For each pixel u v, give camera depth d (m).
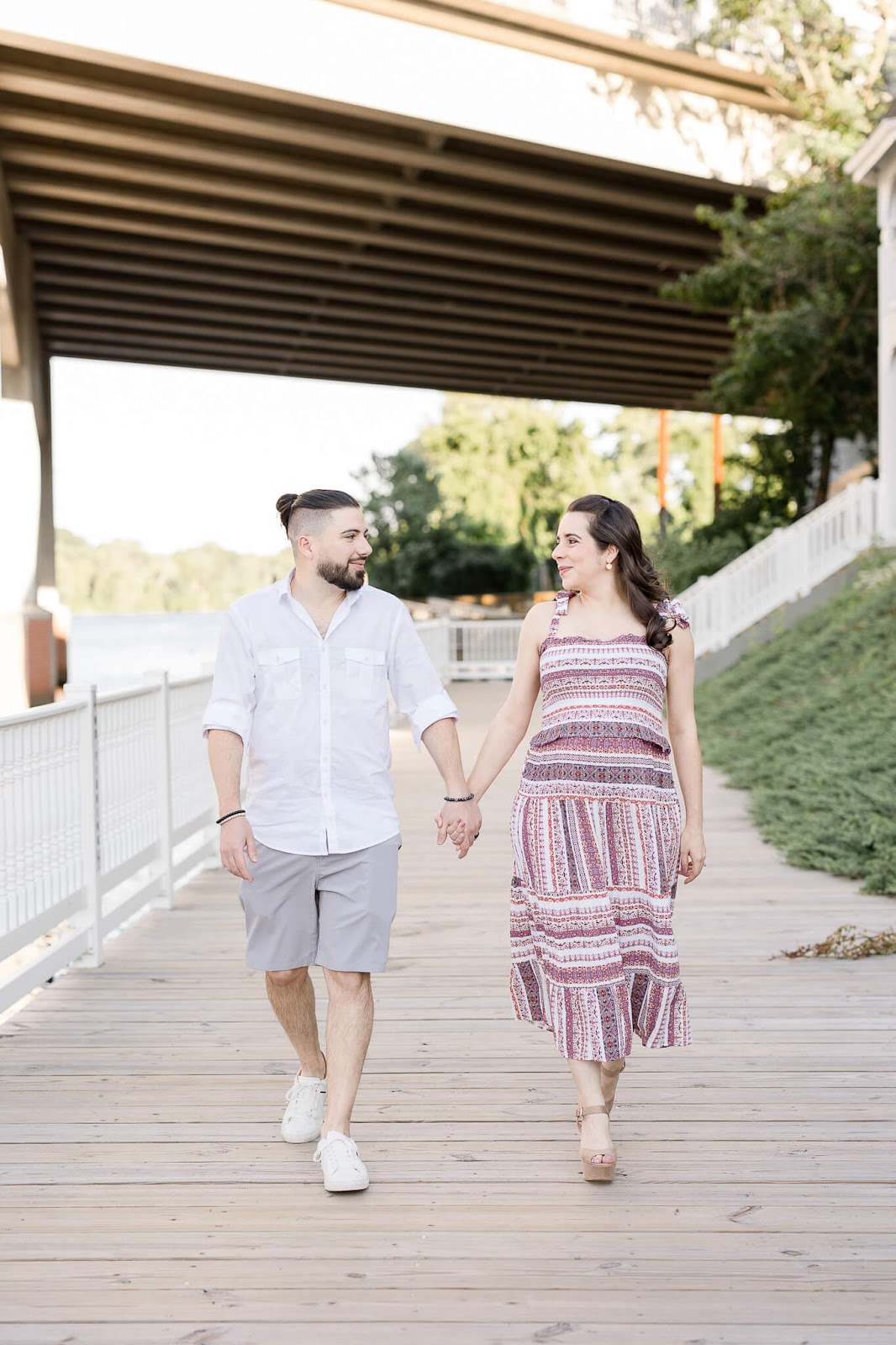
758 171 19.11
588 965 2.86
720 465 35.06
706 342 27.58
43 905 4.69
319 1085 3.33
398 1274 2.55
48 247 20.69
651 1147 3.21
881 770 7.96
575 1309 2.40
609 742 2.91
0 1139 3.32
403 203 18.78
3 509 20.19
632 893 2.93
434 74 15.58
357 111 15.25
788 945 5.26
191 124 15.55
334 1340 2.30
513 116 16.38
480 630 24.38
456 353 28.92
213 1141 3.30
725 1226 2.75
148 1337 2.32
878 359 17.45
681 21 17.28
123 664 34.53
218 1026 4.30
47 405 28.44
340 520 2.99
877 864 6.38
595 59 16.88
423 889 6.68
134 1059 3.97
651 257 21.59
